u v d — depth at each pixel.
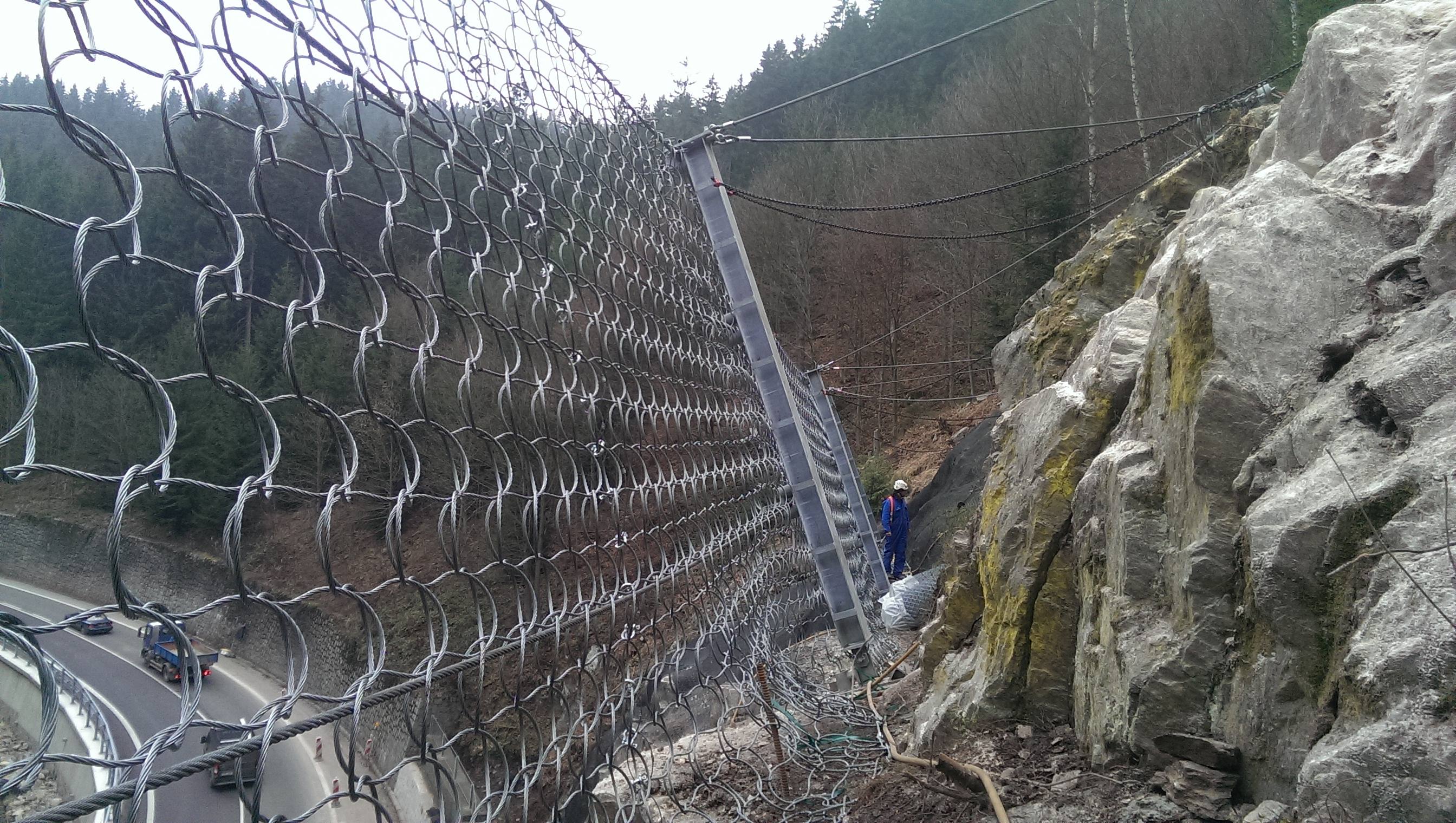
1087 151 21.84
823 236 30.09
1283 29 18.22
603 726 2.41
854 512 11.30
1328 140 3.77
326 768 7.79
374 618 1.41
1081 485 3.95
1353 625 2.24
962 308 25.59
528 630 1.91
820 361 27.75
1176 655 2.92
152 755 1.00
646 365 3.19
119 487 1.00
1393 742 1.89
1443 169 2.95
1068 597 4.06
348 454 1.40
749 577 4.20
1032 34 27.36
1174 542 3.16
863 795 3.86
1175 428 3.22
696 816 3.59
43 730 0.89
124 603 1.00
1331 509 2.35
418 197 1.83
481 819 1.62
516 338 2.06
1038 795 3.30
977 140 24.39
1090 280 8.41
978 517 6.77
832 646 6.39
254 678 10.34
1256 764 2.60
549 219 2.55
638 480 2.89
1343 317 2.88
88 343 1.01
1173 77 20.45
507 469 1.87
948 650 5.58
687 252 4.83
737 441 4.55
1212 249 3.13
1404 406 2.37
